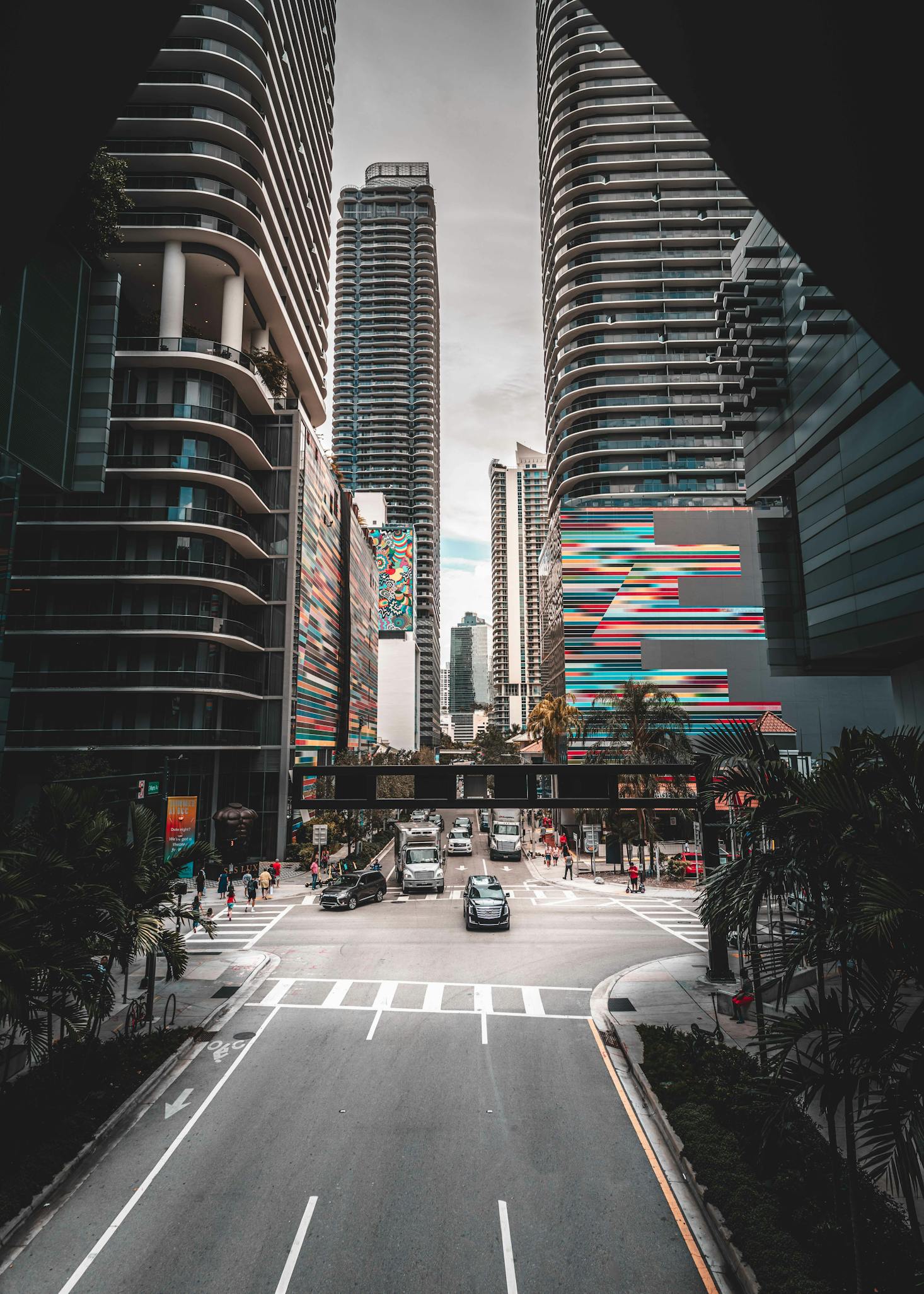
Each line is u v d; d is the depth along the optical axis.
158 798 27.20
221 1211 9.07
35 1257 8.17
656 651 60.00
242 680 44.00
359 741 77.00
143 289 47.53
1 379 20.53
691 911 30.59
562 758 59.84
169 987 19.38
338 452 172.12
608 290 77.81
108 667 40.09
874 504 19.41
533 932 26.41
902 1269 6.97
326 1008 17.52
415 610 156.38
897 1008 6.88
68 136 4.98
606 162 79.56
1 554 21.48
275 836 44.41
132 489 41.25
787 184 5.61
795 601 26.84
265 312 50.50
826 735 59.12
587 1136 11.07
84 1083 12.16
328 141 67.88
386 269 177.75
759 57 4.74
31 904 9.46
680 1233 8.60
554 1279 7.80
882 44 4.21
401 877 41.03
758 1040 7.80
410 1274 7.88
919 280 5.41
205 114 43.28
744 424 26.86
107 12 4.29
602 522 61.59
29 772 38.75
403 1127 11.35
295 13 53.53
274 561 47.44
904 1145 6.06
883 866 6.51
